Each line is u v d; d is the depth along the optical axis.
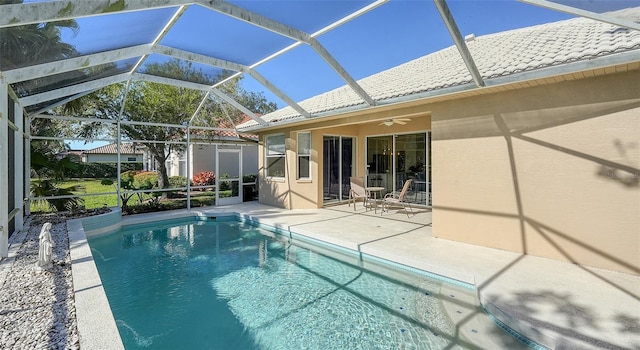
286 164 11.90
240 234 8.89
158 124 11.01
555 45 5.84
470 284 4.80
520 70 5.12
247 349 3.53
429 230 7.80
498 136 5.96
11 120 6.37
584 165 5.05
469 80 5.69
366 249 6.38
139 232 9.19
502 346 3.39
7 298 3.78
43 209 9.38
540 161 5.48
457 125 6.54
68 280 4.36
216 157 13.00
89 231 8.53
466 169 6.42
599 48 4.48
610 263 4.83
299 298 4.81
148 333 3.89
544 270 4.89
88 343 2.78
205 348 3.56
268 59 7.24
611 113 4.80
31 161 9.01
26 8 3.31
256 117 11.02
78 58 5.64
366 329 3.89
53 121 11.70
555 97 5.30
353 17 5.16
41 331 3.05
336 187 12.52
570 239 5.20
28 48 4.73
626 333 3.14
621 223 4.73
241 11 4.82
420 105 7.24
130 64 7.42
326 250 7.21
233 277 5.69
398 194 10.86
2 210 5.26
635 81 4.60
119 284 5.40
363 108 7.73
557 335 3.15
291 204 11.74
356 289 5.09
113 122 10.11
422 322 4.01
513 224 5.82
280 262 6.49
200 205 12.78
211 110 16.91
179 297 4.89
